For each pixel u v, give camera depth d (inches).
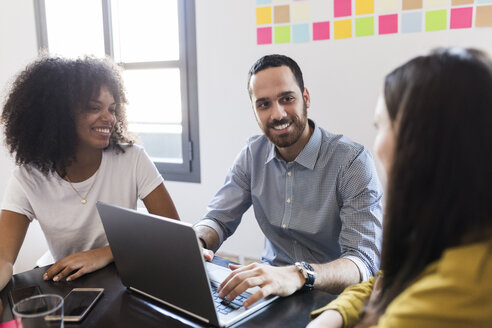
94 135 59.2
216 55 100.3
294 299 41.8
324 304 40.6
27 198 58.8
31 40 122.3
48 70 57.6
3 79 126.0
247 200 69.1
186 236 33.2
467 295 19.9
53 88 56.6
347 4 84.7
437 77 21.9
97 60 62.1
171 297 39.5
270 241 66.7
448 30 78.2
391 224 24.7
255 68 60.4
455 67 21.7
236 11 96.0
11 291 45.3
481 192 21.0
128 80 117.0
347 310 36.1
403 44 81.7
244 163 68.4
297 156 61.0
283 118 58.9
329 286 45.4
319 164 60.1
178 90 110.8
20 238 57.2
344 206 57.3
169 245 35.3
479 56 22.0
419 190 22.8
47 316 32.6
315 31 88.6
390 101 24.6
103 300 42.7
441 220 22.2
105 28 113.2
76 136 59.2
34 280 48.6
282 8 90.8
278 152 63.7
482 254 20.6
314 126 63.6
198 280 34.9
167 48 108.7
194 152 107.7
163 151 123.6
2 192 122.6
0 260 50.8
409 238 24.4
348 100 88.2
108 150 64.1
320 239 61.1
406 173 23.0
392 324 22.2
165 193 65.6
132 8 112.3
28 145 58.0
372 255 52.0
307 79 91.4
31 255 79.7
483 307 19.6
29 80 57.9
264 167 65.0
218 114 102.8
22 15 121.8
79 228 60.5
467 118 21.0
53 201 59.8
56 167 60.6
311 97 91.7
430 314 20.6
